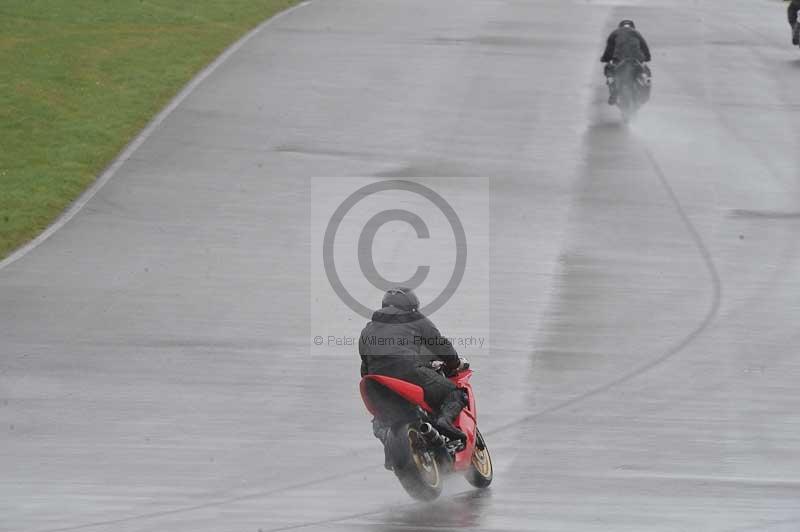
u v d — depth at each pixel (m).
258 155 89.88
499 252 69.38
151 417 45.31
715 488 37.34
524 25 148.00
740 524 33.00
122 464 39.97
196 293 61.53
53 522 33.56
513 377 50.31
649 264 67.88
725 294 62.78
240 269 65.56
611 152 93.50
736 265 68.12
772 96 114.94
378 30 140.38
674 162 91.19
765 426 44.78
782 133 101.25
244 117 100.56
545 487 37.50
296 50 127.25
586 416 45.81
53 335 55.06
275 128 97.50
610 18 156.38
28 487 37.31
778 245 72.25
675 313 59.56
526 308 59.84
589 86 116.38
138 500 35.97
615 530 32.34
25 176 83.12
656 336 56.03
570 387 49.25
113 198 79.44
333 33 137.25
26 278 63.50
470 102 108.25
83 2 143.62
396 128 98.50
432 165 88.19
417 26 144.38
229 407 46.62
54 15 135.50
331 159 89.12
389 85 113.38
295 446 42.34
